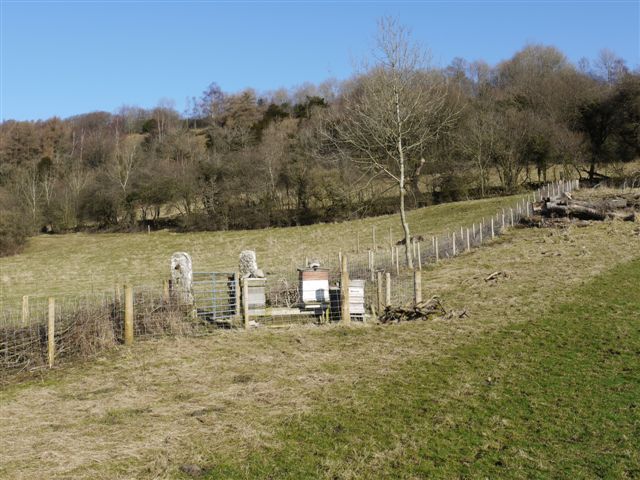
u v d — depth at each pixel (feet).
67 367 46.37
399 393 37.60
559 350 44.83
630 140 207.00
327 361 45.62
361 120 115.55
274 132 266.77
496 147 198.80
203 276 97.86
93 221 246.68
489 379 39.22
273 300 65.26
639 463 27.02
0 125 328.70
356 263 104.01
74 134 354.33
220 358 47.37
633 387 36.45
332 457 28.94
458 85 237.66
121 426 33.99
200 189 218.79
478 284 71.77
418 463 27.94
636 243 87.45
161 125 382.63
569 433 30.53
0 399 39.37
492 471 26.94
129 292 51.93
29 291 107.24
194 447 30.73
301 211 204.74
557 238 96.68
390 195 205.57
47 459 29.73
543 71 296.30
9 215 190.49
